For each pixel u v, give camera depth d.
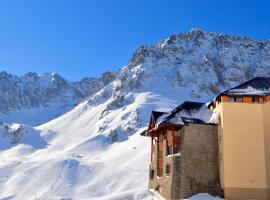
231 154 56.59
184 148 58.44
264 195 55.62
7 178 155.62
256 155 56.56
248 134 57.09
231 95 58.03
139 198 62.09
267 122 57.19
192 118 60.78
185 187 57.25
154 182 66.44
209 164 58.41
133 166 172.50
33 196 135.00
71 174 154.25
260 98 58.00
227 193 55.56
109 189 139.12
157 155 66.44
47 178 150.88
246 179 56.00
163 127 62.19
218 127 59.31
